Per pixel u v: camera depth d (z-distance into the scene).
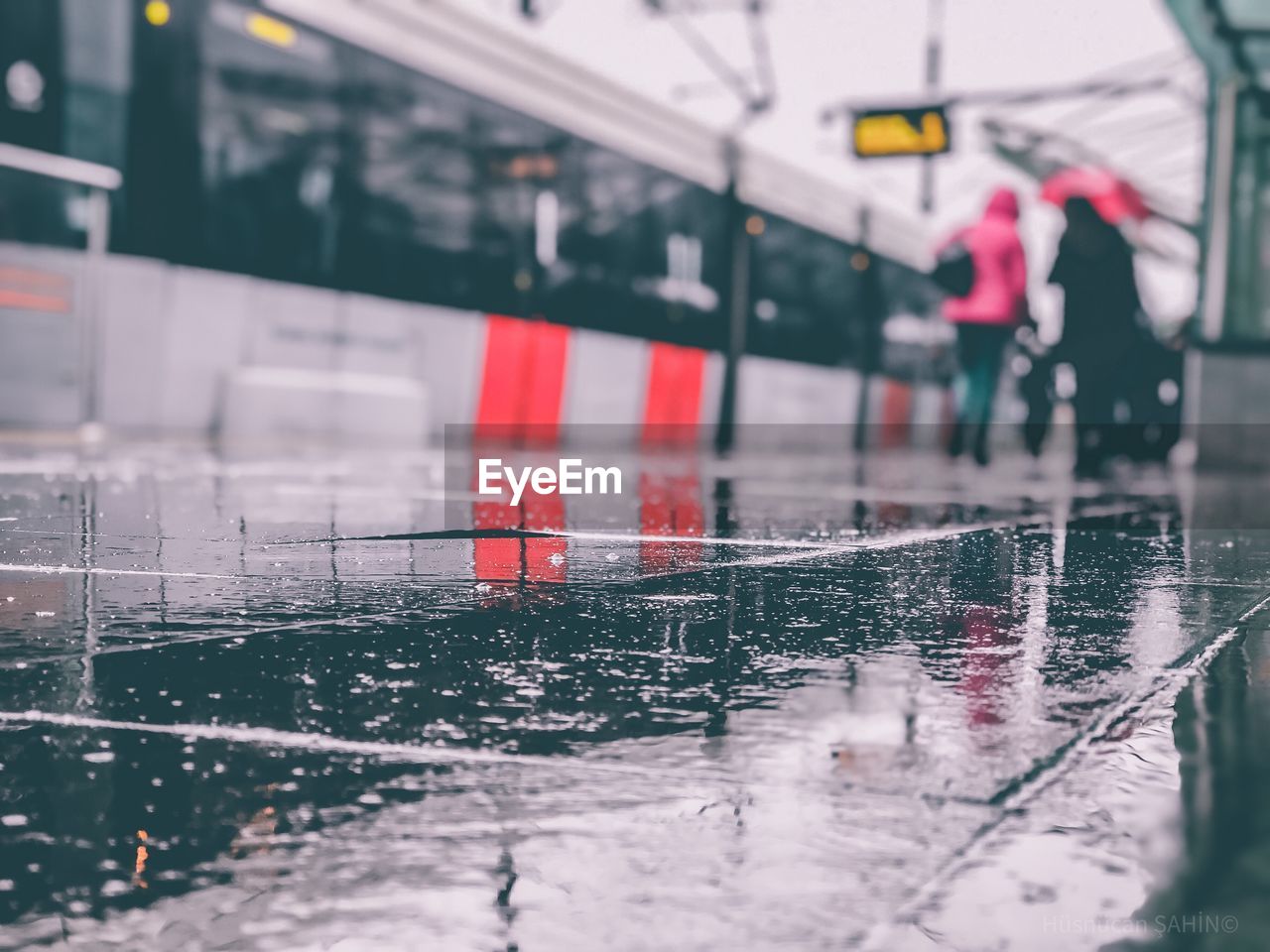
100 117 10.88
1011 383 18.59
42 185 10.73
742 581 2.67
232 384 11.96
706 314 18.16
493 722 1.40
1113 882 0.89
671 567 2.91
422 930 0.83
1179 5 10.20
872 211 22.44
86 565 2.84
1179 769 1.20
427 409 13.99
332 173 12.45
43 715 1.42
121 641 1.90
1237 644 1.93
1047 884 0.89
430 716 1.42
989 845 0.98
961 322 10.41
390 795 1.12
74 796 1.11
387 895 0.88
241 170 11.73
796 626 2.08
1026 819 1.04
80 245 10.90
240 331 11.98
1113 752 1.27
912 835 1.01
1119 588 2.62
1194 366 11.13
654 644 1.90
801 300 20.50
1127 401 11.16
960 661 1.77
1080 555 3.30
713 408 18.56
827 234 20.98
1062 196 9.49
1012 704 1.49
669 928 0.83
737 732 1.35
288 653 1.81
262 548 3.23
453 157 13.63
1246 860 0.94
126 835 1.01
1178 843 0.98
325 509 4.53
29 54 10.61
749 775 1.18
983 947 0.79
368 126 12.65
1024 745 1.29
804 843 0.99
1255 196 11.02
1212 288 11.10
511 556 3.12
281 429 12.38
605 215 15.87
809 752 1.27
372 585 2.55
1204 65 10.96
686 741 1.31
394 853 0.97
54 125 10.70
